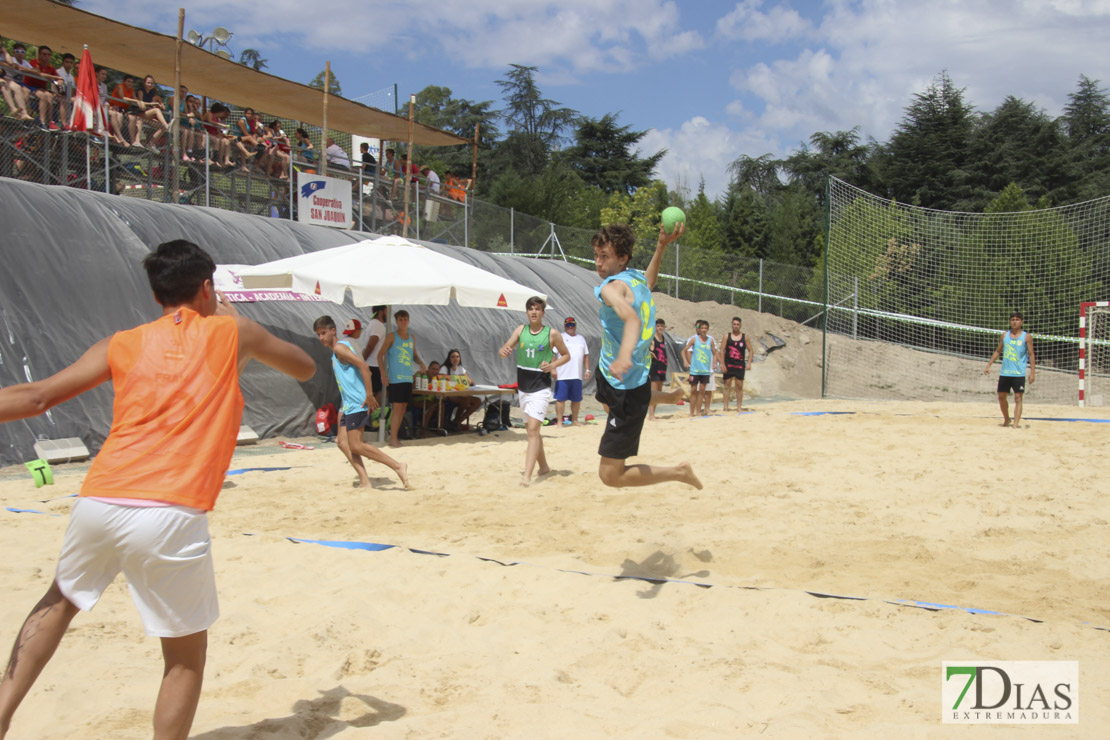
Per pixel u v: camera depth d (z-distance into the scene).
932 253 24.84
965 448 10.68
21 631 2.45
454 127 58.16
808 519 6.58
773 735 2.90
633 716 3.09
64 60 14.03
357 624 4.11
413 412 12.51
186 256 2.74
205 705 3.16
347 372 8.07
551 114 58.97
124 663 3.55
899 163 44.19
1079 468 9.08
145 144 14.76
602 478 4.63
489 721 3.01
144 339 2.62
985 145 42.47
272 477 8.82
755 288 27.55
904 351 24.70
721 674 3.52
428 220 20.94
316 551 5.46
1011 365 13.46
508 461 9.84
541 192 36.94
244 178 16.45
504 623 4.19
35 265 10.74
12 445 9.62
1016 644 3.89
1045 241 24.14
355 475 8.95
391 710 3.17
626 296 4.29
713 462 9.41
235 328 2.69
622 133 53.91
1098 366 23.28
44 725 2.97
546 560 5.35
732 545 5.77
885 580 4.99
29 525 6.23
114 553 2.39
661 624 4.16
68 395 2.54
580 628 4.12
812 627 4.12
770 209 48.25
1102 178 40.38
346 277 10.88
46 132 13.34
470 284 11.33
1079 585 4.99
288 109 20.05
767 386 23.08
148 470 2.42
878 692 3.35
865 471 8.84
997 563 5.46
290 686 3.35
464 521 6.58
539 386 8.40
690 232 36.75
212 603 2.54
